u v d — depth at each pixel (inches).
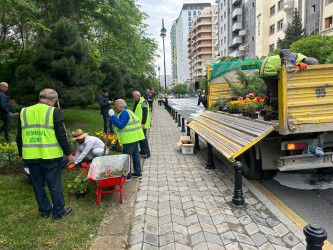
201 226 136.0
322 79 159.9
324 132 174.1
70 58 397.7
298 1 1320.1
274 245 119.6
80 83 421.7
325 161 176.2
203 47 4360.2
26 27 566.9
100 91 616.1
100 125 491.2
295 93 158.6
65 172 220.1
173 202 165.9
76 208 155.3
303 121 159.3
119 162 181.9
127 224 136.1
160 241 122.6
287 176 216.5
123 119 197.5
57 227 133.2
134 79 1470.2
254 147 197.0
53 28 417.4
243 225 137.9
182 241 122.5
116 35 804.0
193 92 4345.5
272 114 187.8
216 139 223.6
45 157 133.1
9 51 526.0
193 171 235.8
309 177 212.4
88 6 687.7
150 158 286.5
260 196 176.4
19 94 392.5
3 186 185.9
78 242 120.2
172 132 486.0
